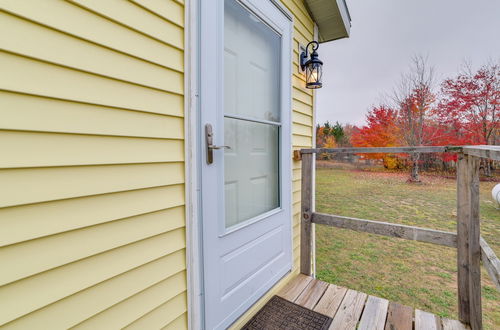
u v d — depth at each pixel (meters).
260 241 1.71
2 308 0.66
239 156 1.59
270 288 1.81
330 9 2.51
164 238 1.08
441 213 5.59
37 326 0.72
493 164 7.86
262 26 1.74
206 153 1.25
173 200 1.11
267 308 1.67
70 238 0.79
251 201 1.71
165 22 1.06
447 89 8.20
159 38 1.03
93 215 0.84
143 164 0.99
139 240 0.98
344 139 14.18
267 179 1.88
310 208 2.23
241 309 1.52
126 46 0.92
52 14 0.73
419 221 5.02
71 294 0.79
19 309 0.68
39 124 0.71
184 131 1.15
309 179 2.24
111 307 0.90
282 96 1.94
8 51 0.65
